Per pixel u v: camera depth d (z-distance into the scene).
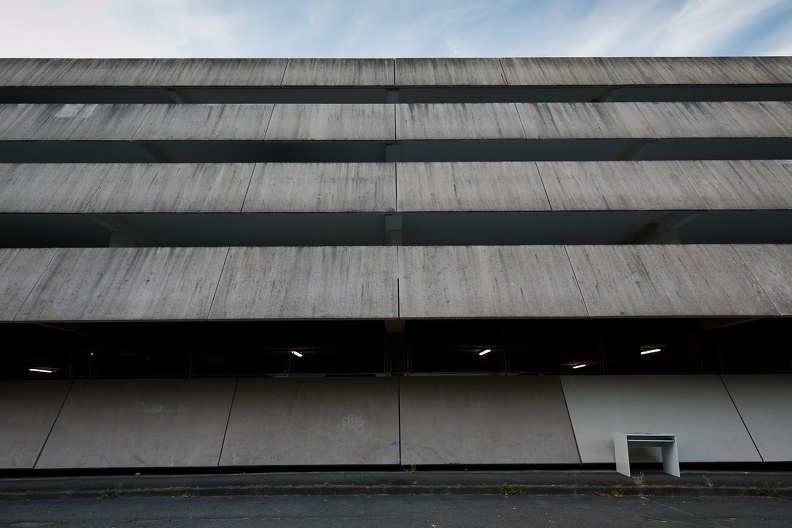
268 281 8.67
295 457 8.77
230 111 11.24
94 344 10.41
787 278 8.62
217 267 8.84
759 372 10.23
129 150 11.30
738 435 9.04
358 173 10.14
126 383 9.85
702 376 10.01
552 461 8.79
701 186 9.87
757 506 6.50
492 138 10.85
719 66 12.45
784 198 9.62
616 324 10.71
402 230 11.34
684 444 8.92
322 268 8.84
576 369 10.32
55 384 9.79
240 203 9.59
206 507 6.56
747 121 11.03
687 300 8.41
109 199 9.60
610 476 8.09
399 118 11.23
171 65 12.24
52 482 7.90
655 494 7.21
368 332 10.63
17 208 9.36
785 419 9.26
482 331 10.66
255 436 9.05
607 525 5.63
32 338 10.46
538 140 10.84
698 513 6.14
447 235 11.75
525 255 9.02
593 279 8.70
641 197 9.73
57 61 12.13
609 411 9.48
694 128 10.92
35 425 9.14
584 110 11.38
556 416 9.43
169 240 11.86
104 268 8.80
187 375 10.20
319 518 5.99
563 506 6.53
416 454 8.85
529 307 8.35
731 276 8.70
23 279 8.61
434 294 8.49
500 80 12.27
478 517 5.99
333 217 10.11
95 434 9.02
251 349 10.44
